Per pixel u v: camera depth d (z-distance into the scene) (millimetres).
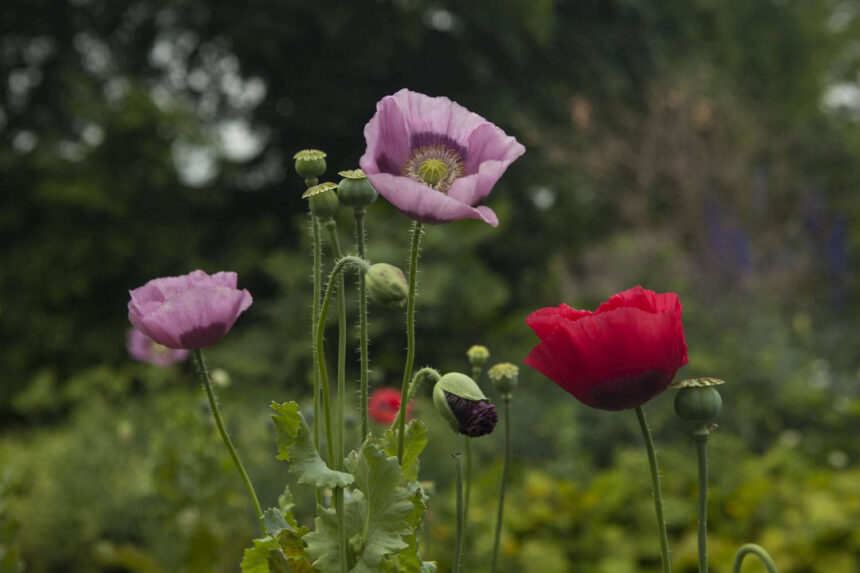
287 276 8484
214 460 3146
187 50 11758
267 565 972
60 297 10031
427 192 853
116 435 5352
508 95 10938
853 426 5469
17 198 10664
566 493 4059
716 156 9008
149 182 10398
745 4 15156
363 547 931
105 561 4074
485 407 979
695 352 6016
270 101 11398
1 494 2004
